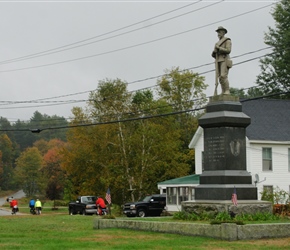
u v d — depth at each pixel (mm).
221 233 20562
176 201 51094
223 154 24469
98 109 58750
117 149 56438
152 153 55906
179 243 19562
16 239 21859
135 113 57938
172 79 73812
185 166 57656
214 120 24734
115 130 56938
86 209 52750
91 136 57844
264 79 66375
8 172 169875
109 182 54969
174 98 72750
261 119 49188
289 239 20547
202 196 24844
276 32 66000
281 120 49812
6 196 155000
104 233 23672
